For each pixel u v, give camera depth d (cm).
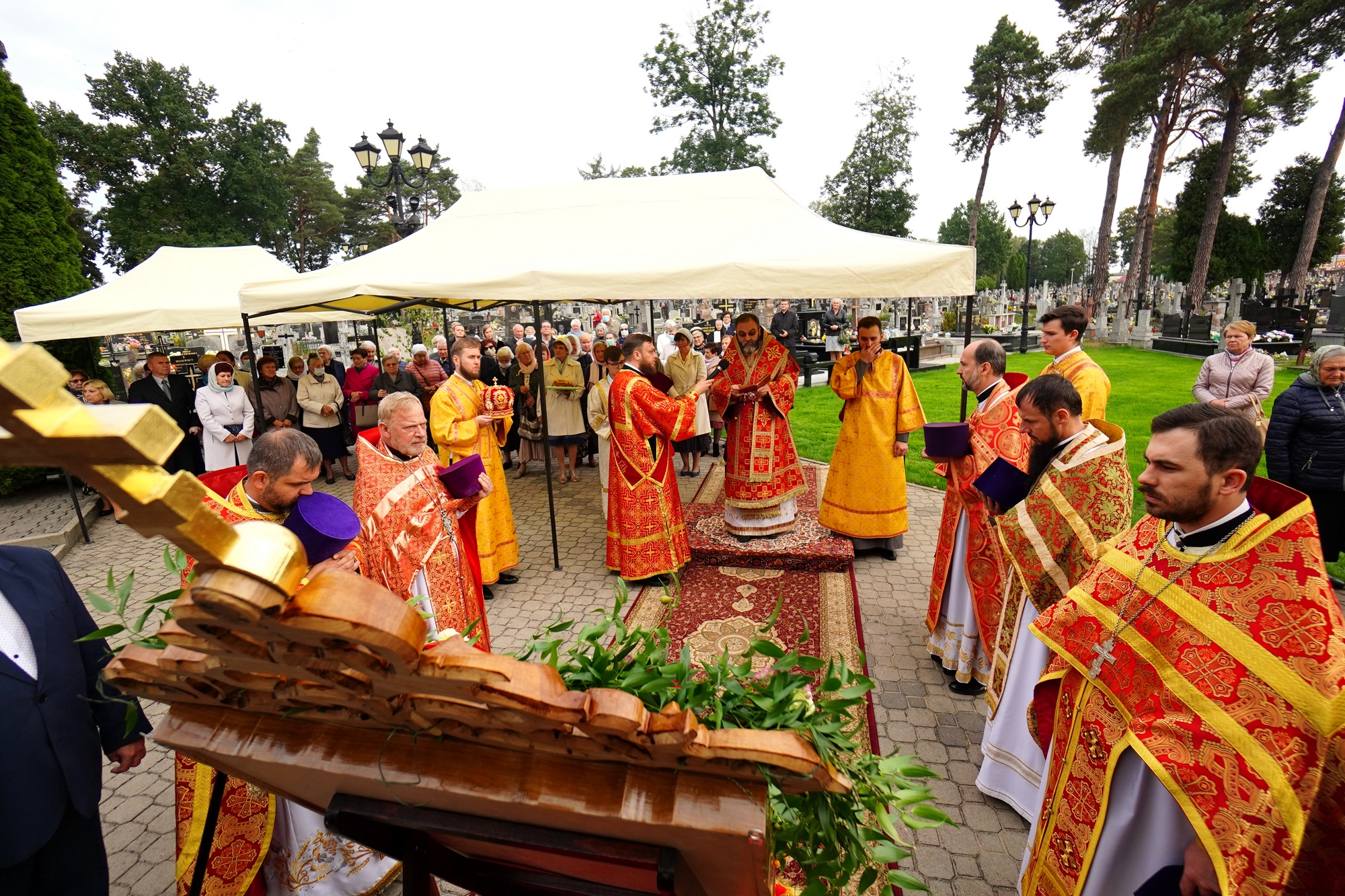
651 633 130
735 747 93
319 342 1916
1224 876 149
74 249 962
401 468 304
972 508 352
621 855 104
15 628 185
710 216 520
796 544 561
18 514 802
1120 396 1274
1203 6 2236
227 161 3500
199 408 751
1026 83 3372
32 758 181
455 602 317
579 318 2259
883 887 252
